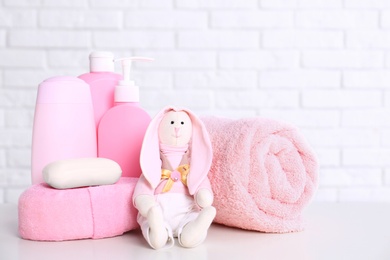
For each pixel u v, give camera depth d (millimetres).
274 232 738
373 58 1441
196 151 701
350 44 1437
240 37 1421
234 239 702
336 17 1432
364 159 1448
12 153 1419
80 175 672
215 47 1421
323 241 692
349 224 805
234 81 1426
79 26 1411
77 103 765
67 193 667
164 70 1420
